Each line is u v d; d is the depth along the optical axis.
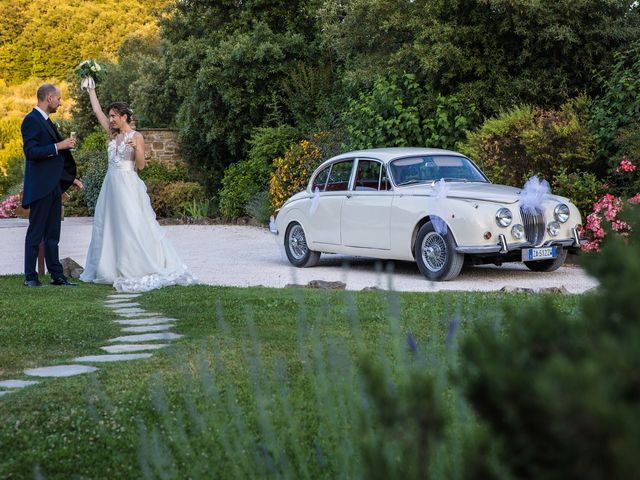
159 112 30.72
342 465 2.60
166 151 27.66
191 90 25.11
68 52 68.00
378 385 1.36
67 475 3.43
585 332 1.38
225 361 5.22
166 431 3.81
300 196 12.05
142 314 7.56
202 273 11.43
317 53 23.72
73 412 4.18
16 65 68.12
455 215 9.72
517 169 13.10
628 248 1.43
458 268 9.81
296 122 22.91
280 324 6.62
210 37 25.12
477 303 6.88
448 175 10.88
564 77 15.04
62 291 9.27
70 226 21.83
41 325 6.93
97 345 6.16
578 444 1.11
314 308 7.31
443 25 15.71
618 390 1.12
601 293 1.41
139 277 9.68
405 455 1.37
